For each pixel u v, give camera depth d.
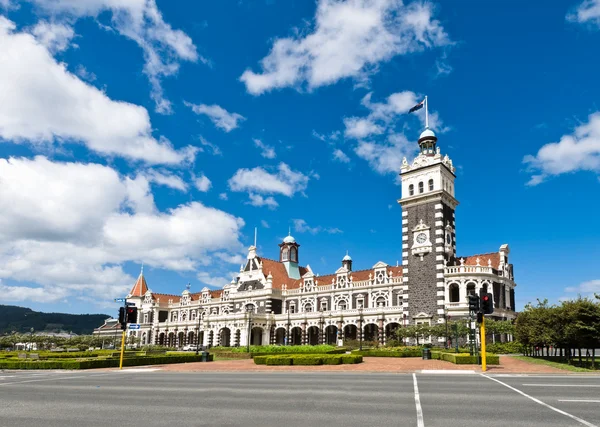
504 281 79.56
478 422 16.27
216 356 68.12
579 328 42.62
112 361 47.84
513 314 79.56
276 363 46.56
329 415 17.69
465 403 20.25
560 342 45.34
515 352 66.69
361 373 37.28
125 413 18.53
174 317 140.88
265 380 31.50
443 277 77.56
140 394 24.31
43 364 46.12
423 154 86.38
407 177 86.00
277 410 18.86
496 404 19.92
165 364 51.34
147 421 16.91
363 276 99.19
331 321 94.25
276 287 111.75
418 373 36.34
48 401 22.02
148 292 144.75
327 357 45.75
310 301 104.69
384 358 56.41
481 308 38.56
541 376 32.88
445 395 22.72
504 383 27.91
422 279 79.81
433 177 82.62
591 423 16.06
